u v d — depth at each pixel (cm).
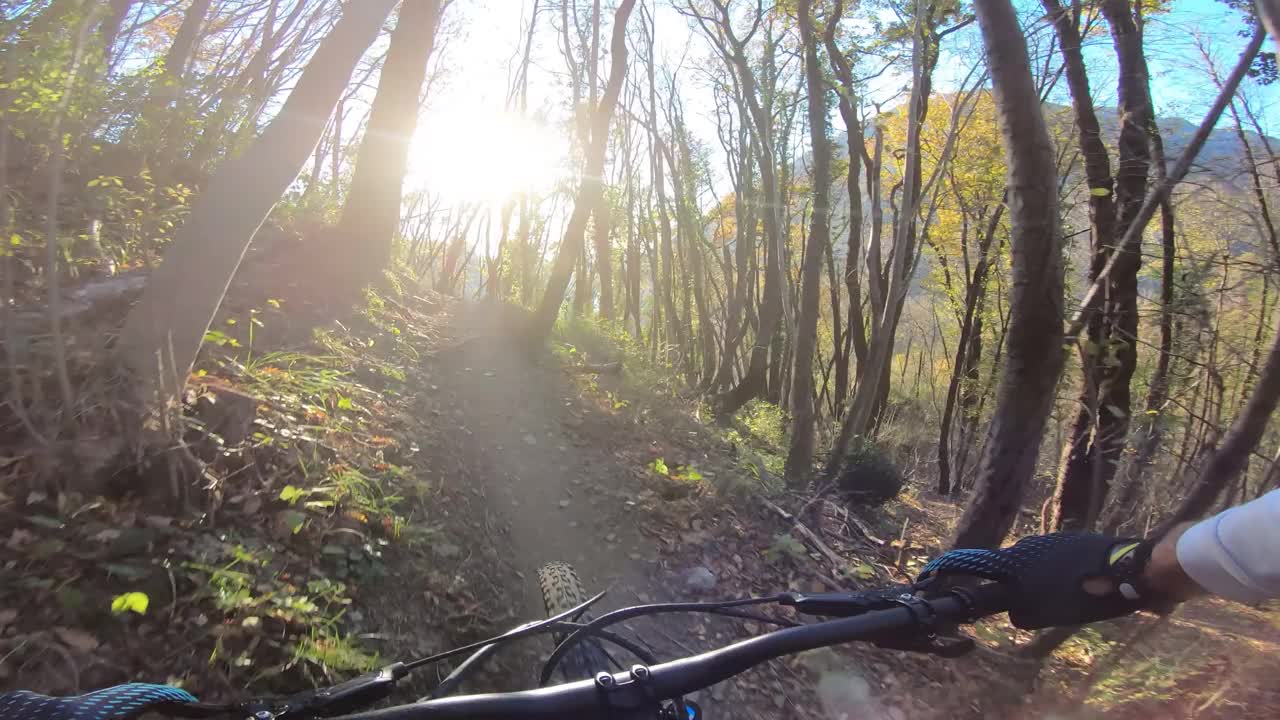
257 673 347
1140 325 647
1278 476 520
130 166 578
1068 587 122
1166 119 774
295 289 782
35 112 418
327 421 545
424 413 682
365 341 783
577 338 1288
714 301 3856
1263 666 480
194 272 406
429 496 546
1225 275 566
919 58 1058
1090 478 816
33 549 335
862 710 462
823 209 1073
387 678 189
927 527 917
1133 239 535
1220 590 100
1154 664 493
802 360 1043
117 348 404
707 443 996
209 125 609
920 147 1862
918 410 2592
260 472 453
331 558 428
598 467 729
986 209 1791
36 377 366
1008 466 537
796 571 628
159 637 335
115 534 354
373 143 939
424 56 970
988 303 1800
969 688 484
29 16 390
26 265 484
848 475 895
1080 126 881
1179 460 596
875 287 1062
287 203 949
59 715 132
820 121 1107
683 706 198
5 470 361
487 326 1066
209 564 374
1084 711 462
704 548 629
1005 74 523
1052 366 529
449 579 475
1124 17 820
